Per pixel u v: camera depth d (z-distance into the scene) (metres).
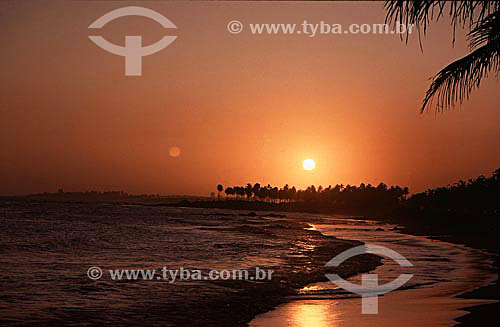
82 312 13.63
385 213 160.75
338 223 99.31
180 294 16.36
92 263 24.86
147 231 54.50
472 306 14.01
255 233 54.66
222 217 119.06
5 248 32.50
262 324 12.34
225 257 28.55
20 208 131.88
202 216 121.62
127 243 38.16
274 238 46.53
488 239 52.09
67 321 12.62
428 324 11.83
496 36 10.23
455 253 33.91
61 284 18.06
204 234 51.28
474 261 27.94
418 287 17.73
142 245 36.53
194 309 14.11
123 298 15.63
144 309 14.09
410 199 168.00
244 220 101.06
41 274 20.58
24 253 29.62
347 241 44.09
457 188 105.25
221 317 13.16
